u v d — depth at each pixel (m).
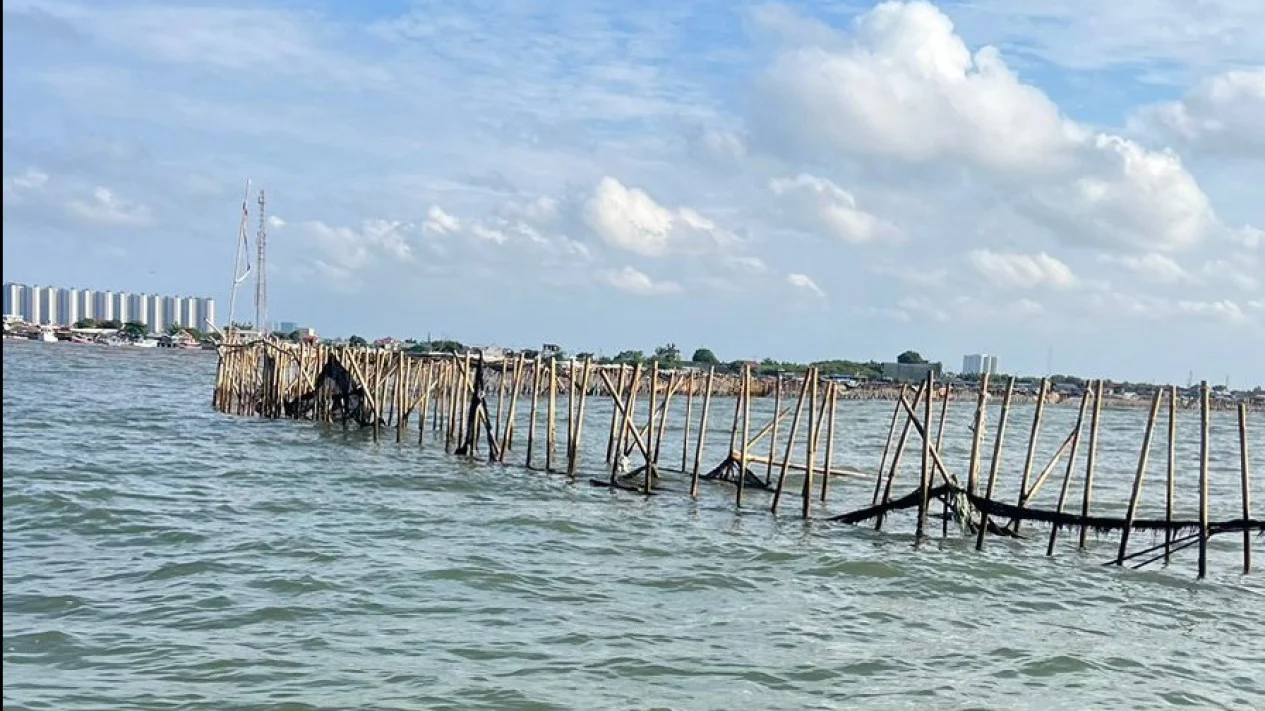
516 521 33.09
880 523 33.31
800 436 76.50
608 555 28.45
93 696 15.98
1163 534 34.94
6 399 75.25
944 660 20.09
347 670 17.67
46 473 38.62
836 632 21.72
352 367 55.25
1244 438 28.91
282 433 57.91
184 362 171.62
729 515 36.09
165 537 27.73
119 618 20.06
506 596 23.20
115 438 53.09
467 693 16.83
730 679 18.27
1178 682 19.50
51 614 20.09
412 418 70.44
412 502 36.12
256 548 26.83
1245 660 21.30
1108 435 98.75
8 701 15.58
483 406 46.81
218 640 18.98
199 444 51.81
